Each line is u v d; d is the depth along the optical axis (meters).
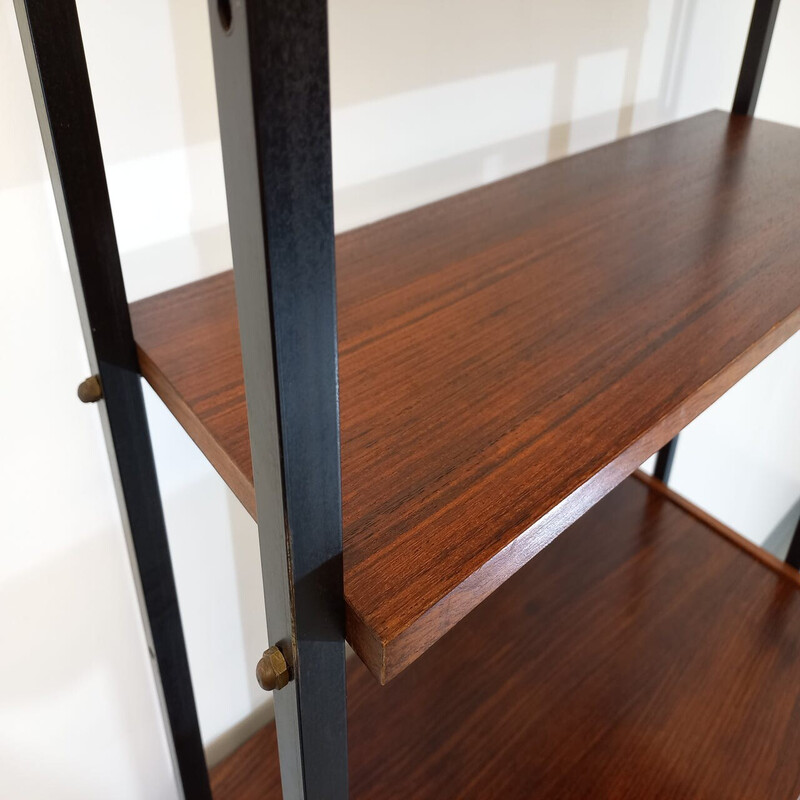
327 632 0.35
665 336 0.52
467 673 0.88
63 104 0.44
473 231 0.68
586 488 0.41
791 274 0.59
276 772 0.89
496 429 0.44
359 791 0.78
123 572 0.74
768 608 0.94
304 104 0.22
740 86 0.91
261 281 0.25
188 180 0.60
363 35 0.63
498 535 0.37
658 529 1.05
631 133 0.94
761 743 0.80
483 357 0.50
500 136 0.79
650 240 0.65
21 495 0.64
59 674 0.75
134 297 0.62
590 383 0.48
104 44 0.51
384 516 0.38
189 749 0.81
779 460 1.67
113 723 0.83
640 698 0.85
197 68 0.56
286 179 0.23
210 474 0.76
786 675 0.87
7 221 0.53
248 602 0.89
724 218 0.68
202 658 0.89
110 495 0.69
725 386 0.50
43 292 0.56
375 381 0.48
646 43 0.87
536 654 0.90
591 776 0.78
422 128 0.72
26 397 0.60
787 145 0.84
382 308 0.56
